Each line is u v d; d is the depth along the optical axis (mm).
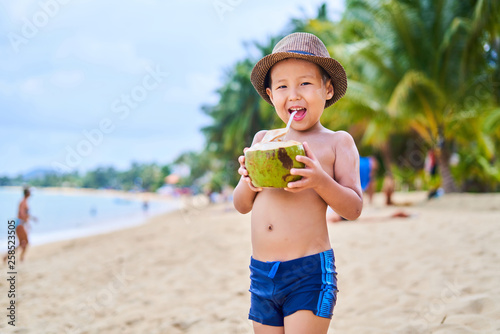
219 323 3623
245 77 33250
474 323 2965
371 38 15000
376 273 4516
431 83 12844
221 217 14781
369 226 7660
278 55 1921
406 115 13625
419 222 7652
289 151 1640
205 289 4773
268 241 1920
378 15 14453
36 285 5586
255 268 1966
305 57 1910
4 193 92312
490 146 15336
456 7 13273
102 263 6918
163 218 22406
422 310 3354
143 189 111312
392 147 24141
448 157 14047
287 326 1829
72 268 6664
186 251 7367
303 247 1877
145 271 5984
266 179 1674
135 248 8336
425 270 4398
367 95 14328
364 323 3252
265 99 2250
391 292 3867
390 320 3227
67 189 127438
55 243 12266
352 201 1827
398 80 13992
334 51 14539
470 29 12414
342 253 5621
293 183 1664
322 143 2000
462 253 4934
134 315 3992
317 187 1723
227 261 6195
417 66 13836
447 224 7094
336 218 8562
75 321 3975
